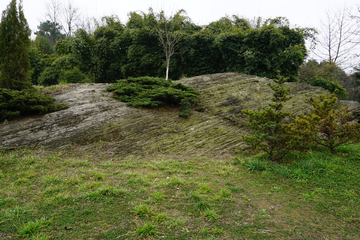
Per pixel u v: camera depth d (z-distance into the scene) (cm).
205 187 411
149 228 280
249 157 614
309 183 439
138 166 529
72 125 653
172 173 491
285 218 319
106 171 487
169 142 671
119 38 1548
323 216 326
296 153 592
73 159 539
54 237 265
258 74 1265
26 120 644
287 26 1299
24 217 305
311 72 1806
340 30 2144
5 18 770
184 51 1455
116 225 293
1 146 541
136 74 1591
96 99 815
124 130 680
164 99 849
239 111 879
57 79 1677
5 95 641
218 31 1594
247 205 355
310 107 962
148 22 1540
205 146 681
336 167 496
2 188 390
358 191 397
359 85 1989
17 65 778
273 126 512
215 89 1002
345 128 585
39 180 427
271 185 436
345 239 272
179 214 323
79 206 338
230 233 280
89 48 1591
